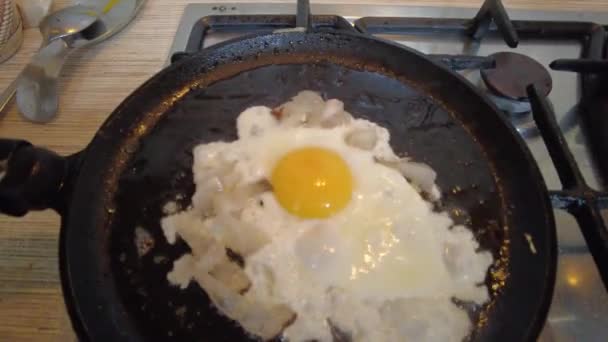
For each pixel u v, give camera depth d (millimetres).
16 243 259
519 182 231
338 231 222
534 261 209
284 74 278
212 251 216
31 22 354
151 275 214
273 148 247
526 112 289
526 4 355
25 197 201
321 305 203
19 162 206
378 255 215
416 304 201
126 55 339
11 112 311
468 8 350
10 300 240
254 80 275
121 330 203
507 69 288
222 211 227
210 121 258
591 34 315
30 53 342
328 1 361
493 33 328
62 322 232
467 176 240
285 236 221
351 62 281
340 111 258
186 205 231
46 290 243
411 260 214
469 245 218
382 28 325
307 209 228
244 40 277
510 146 239
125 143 248
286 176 234
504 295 206
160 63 333
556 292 229
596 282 232
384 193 233
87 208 225
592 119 281
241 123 257
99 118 308
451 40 329
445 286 208
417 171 239
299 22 288
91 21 344
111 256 219
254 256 215
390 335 195
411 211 228
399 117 260
